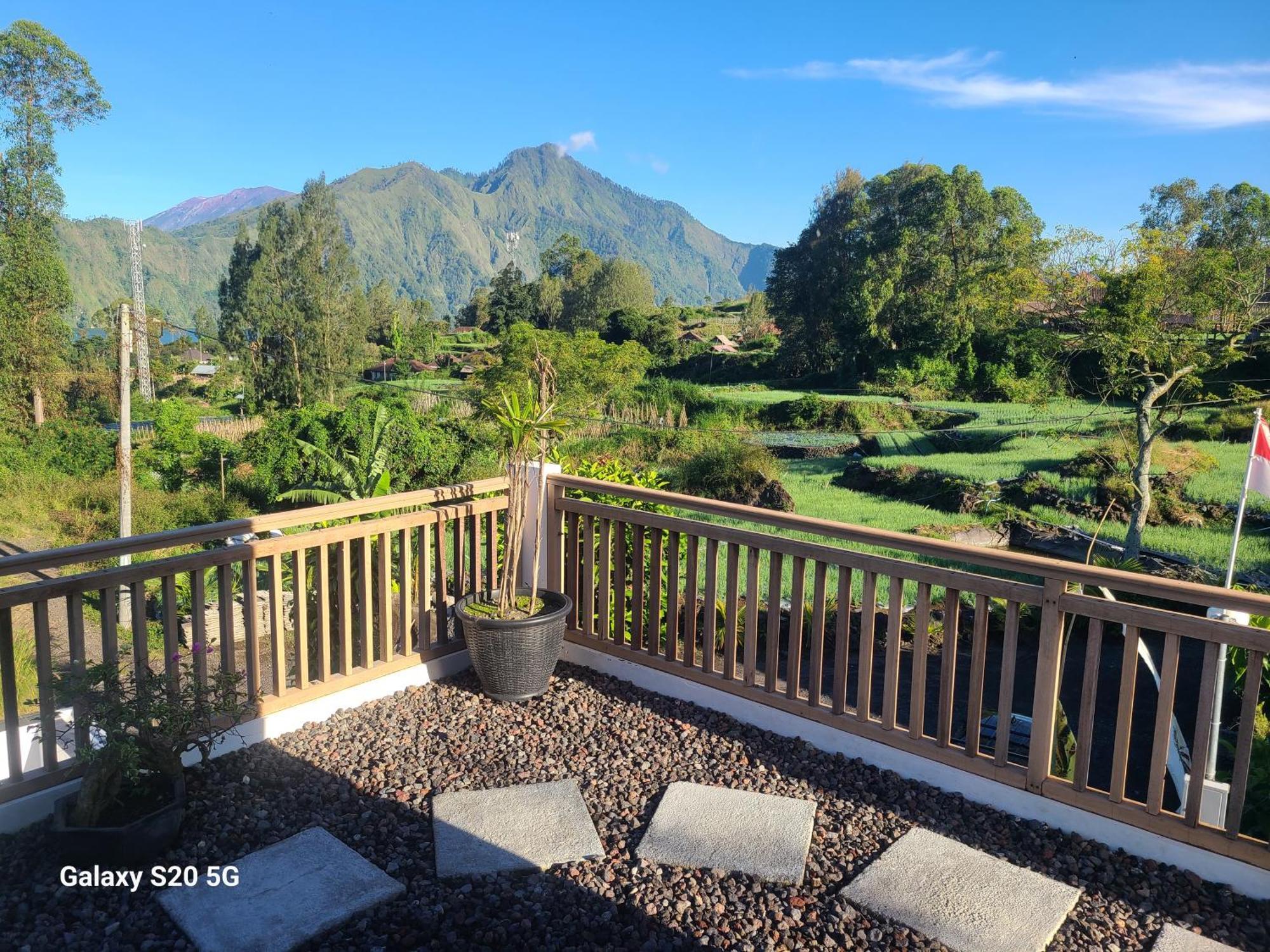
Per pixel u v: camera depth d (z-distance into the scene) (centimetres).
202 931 252
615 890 277
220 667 363
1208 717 282
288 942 247
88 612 1189
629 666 461
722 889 279
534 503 491
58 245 4500
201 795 332
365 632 430
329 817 321
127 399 1548
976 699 337
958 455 1766
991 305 1803
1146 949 252
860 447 2078
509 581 437
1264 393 1408
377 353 8612
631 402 2823
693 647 433
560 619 433
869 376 3781
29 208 4356
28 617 1153
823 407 2578
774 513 387
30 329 4234
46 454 2828
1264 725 470
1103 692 684
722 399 2881
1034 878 283
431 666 457
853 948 250
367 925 258
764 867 288
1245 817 354
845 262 5181
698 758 373
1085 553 1179
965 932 256
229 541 383
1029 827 319
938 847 302
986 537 1294
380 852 299
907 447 2017
